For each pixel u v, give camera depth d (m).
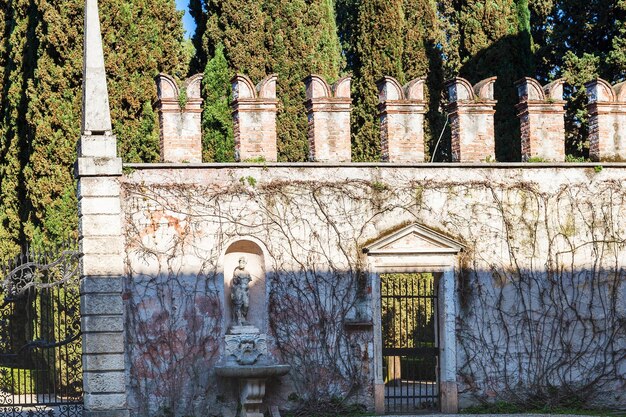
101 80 25.05
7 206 34.34
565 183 27.00
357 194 26.16
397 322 33.88
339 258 26.00
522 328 26.56
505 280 26.58
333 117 26.23
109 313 24.73
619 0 38.81
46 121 32.12
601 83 27.25
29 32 33.94
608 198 27.14
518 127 37.97
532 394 26.50
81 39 32.34
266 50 38.69
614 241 27.09
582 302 26.86
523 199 26.80
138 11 33.50
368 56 40.09
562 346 26.69
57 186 32.00
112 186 24.95
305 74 38.88
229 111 37.44
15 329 31.02
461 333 26.34
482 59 38.44
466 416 25.62
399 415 25.77
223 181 25.61
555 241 26.84
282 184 25.86
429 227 26.38
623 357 26.92
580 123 41.19
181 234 25.30
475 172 26.66
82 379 27.11
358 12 40.38
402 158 26.45
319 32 39.31
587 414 26.05
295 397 25.66
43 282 28.88
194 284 25.28
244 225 25.61
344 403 25.83
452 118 26.98
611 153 27.28
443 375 26.31
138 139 33.31
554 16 42.22
